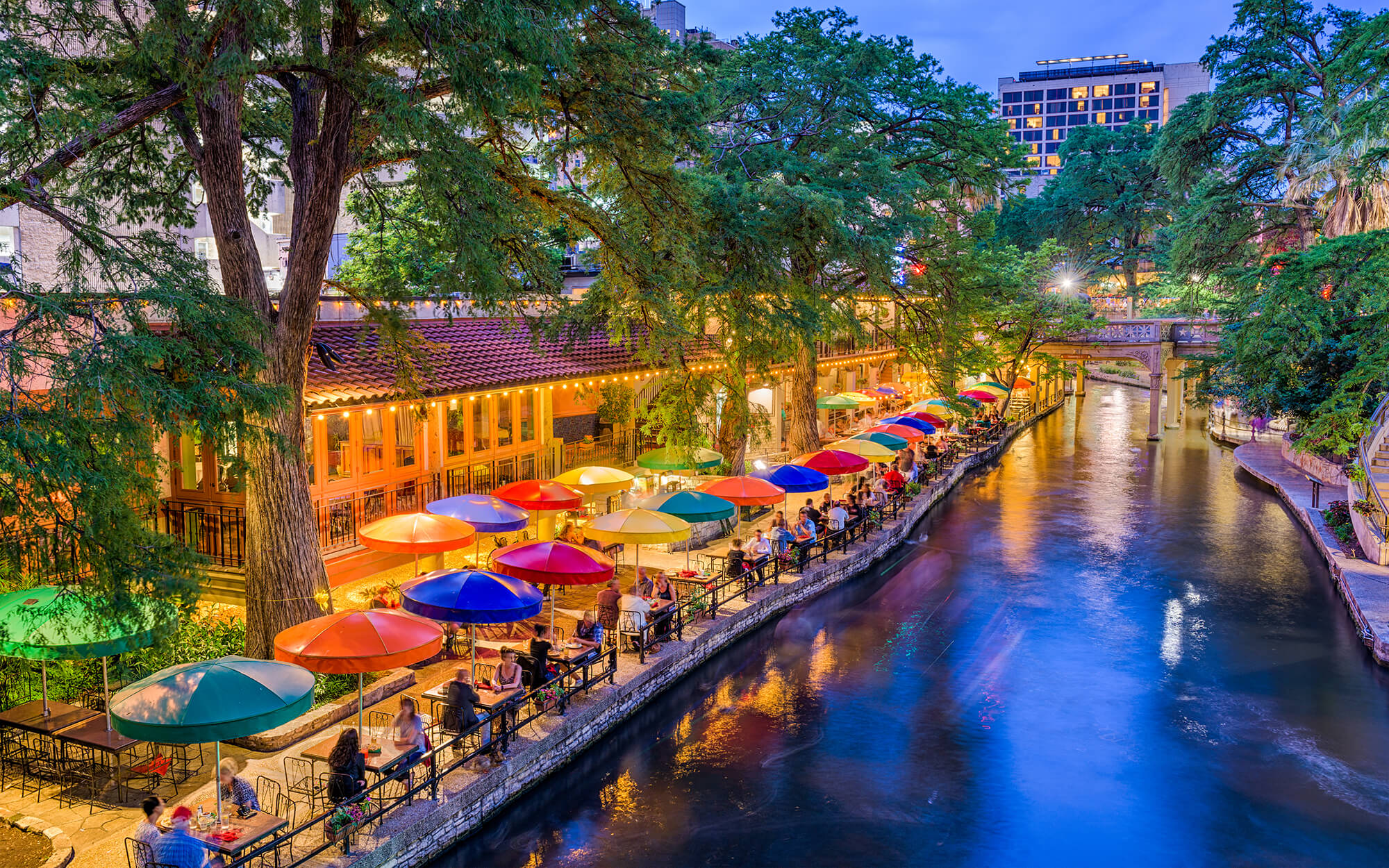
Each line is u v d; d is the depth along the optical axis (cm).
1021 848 1226
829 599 2345
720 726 1588
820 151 2972
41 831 1055
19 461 816
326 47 1592
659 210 1962
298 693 1001
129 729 927
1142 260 7831
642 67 1753
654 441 2953
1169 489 3906
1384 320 2630
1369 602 2097
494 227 1480
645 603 1720
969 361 3684
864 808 1321
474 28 1278
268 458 1450
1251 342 3109
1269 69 4603
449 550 1592
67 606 998
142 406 954
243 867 993
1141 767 1454
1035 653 1964
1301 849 1231
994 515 3372
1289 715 1655
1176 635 2075
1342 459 3766
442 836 1165
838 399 3916
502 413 2362
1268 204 4572
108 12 1672
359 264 2783
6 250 1797
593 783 1382
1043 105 17525
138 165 1656
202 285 1088
